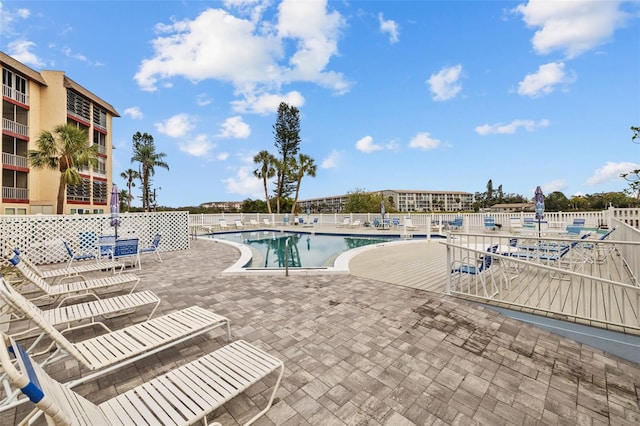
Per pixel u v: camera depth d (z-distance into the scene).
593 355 2.80
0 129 15.99
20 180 17.55
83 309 3.12
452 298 4.39
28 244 7.54
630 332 2.97
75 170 14.32
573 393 2.24
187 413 1.59
